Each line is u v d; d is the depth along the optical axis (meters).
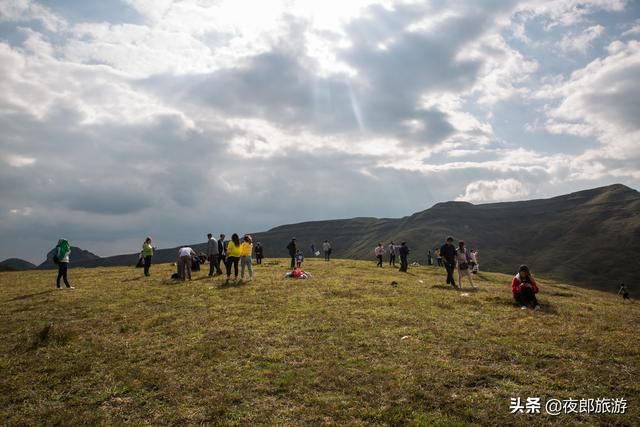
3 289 25.16
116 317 16.52
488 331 13.88
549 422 7.88
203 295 20.94
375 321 15.16
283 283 25.27
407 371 10.23
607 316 17.11
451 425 7.73
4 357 12.00
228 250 25.92
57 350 12.48
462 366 10.56
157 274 32.19
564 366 10.59
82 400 9.21
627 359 11.06
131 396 9.36
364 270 39.28
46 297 21.50
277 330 14.06
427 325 14.57
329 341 12.75
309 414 8.23
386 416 8.06
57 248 24.88
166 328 14.70
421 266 55.69
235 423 7.95
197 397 9.14
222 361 11.23
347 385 9.48
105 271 36.78
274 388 9.42
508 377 9.98
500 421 7.88
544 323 15.13
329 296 20.53
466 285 28.73
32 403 9.20
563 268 188.00
